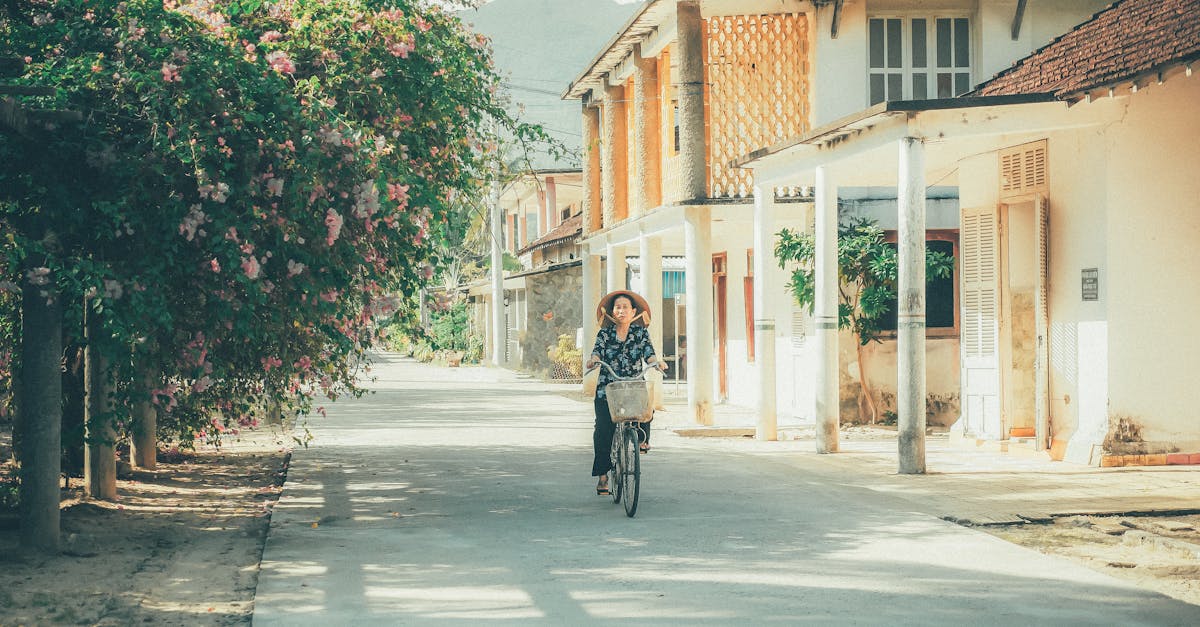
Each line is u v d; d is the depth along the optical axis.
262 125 8.30
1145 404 12.59
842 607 6.49
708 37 17.95
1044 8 17.95
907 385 12.26
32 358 8.08
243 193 8.12
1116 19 14.25
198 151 7.86
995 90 15.11
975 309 14.98
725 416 21.28
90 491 10.66
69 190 7.93
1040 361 13.56
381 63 9.60
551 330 36.28
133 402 8.92
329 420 20.25
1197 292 12.59
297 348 10.20
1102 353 12.57
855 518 9.55
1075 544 8.59
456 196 11.02
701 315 18.52
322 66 9.35
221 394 11.28
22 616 6.40
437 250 10.12
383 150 8.94
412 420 20.25
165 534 9.10
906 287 12.18
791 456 14.27
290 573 7.53
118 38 8.29
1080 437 12.97
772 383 16.53
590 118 25.59
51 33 8.39
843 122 12.81
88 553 8.19
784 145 14.59
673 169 19.86
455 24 10.59
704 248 18.30
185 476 12.88
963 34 18.12
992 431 14.71
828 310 14.57
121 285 7.89
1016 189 14.09
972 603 6.57
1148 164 12.47
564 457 14.45
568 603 6.64
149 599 6.89
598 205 25.62
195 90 7.90
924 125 12.13
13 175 7.84
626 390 9.80
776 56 18.02
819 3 17.80
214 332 8.93
